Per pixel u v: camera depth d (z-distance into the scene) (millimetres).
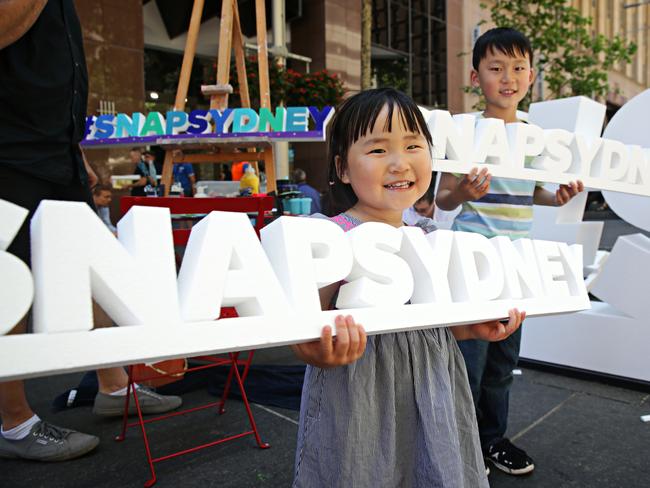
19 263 693
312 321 946
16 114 1758
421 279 1172
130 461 1986
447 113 1790
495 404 1940
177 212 2168
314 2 9453
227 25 3674
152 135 3553
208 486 1801
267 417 2391
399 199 1137
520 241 1399
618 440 2139
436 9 12477
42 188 1893
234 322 866
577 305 1457
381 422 1082
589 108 2803
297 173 6812
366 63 5113
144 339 779
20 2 1506
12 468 1950
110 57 7023
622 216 2871
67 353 716
